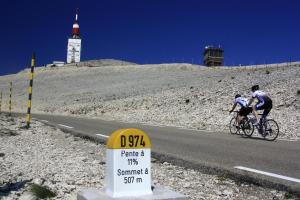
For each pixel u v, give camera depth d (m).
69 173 7.31
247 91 25.69
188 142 12.38
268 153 10.12
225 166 8.09
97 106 35.00
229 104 23.39
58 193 5.86
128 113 28.92
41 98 50.44
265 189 6.60
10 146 10.79
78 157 9.23
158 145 11.55
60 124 19.53
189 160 8.77
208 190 6.45
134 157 4.74
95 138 12.84
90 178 6.92
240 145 11.77
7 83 70.06
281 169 7.86
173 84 41.62
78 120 23.70
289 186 6.38
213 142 12.46
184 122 21.28
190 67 70.38
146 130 16.62
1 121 17.27
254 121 14.44
